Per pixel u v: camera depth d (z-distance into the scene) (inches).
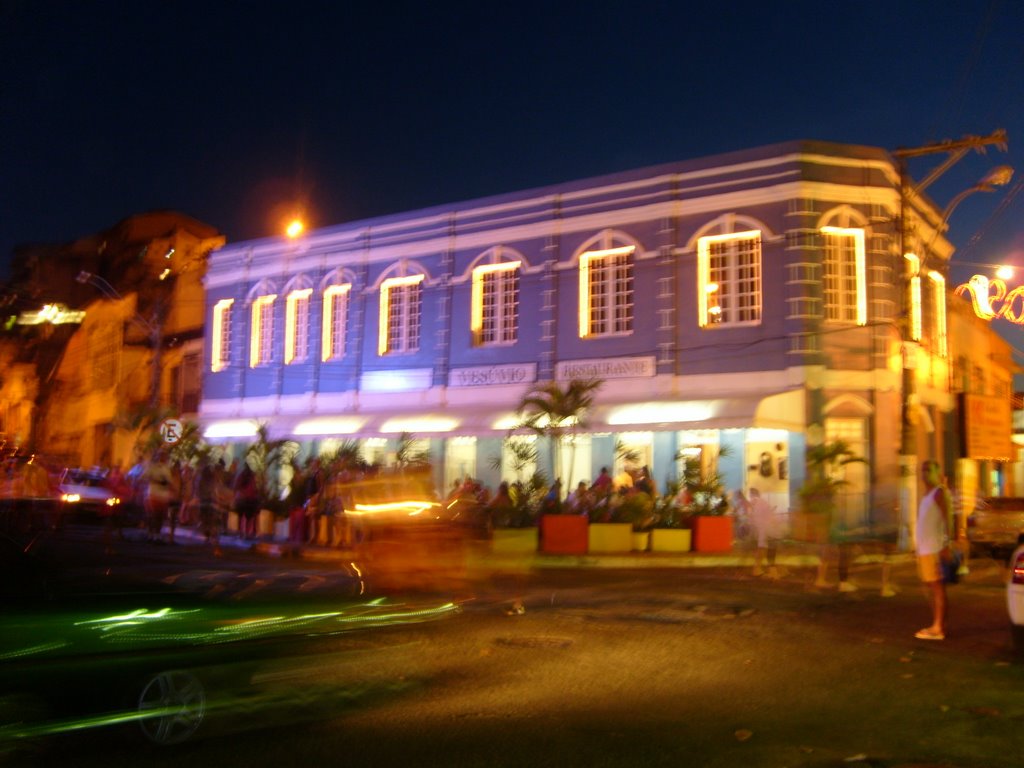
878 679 356.2
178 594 279.7
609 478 954.7
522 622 484.7
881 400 1027.3
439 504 676.1
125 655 258.1
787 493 1004.6
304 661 295.4
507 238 1199.6
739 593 610.2
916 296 1117.1
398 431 1205.1
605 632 456.1
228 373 1477.6
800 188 1018.1
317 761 256.5
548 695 331.6
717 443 1040.8
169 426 1083.3
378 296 1310.3
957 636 448.1
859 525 984.3
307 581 417.4
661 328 1082.1
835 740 277.1
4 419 1934.1
